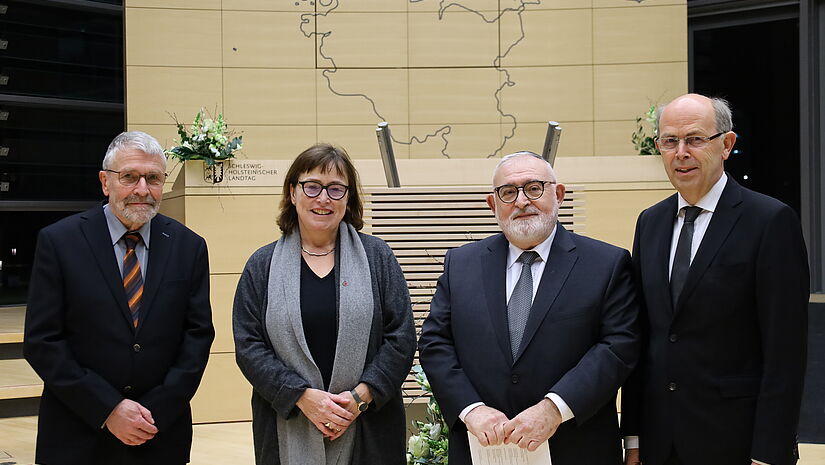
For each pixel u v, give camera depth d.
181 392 3.08
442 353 2.97
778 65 8.73
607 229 5.86
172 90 8.52
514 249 3.04
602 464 2.86
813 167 8.44
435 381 2.93
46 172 9.41
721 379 2.77
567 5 8.73
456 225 4.62
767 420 2.66
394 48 8.74
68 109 9.47
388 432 3.05
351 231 3.21
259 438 3.06
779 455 2.64
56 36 9.38
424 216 4.62
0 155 9.14
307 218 3.10
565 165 5.89
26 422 5.67
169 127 8.51
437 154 8.77
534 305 2.91
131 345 3.06
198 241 3.30
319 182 3.10
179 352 3.17
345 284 3.06
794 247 2.75
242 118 8.62
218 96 8.59
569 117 8.74
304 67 8.68
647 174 5.86
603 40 8.71
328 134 8.71
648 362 2.89
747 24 8.84
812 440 4.90
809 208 8.42
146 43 8.48
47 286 3.05
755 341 2.78
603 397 2.77
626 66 8.70
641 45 8.70
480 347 2.91
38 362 2.98
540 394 2.84
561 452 2.82
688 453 2.78
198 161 5.76
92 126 9.66
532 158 3.02
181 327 3.20
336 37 8.72
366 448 3.01
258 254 3.20
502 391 2.85
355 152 8.72
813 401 5.44
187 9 8.55
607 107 8.70
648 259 2.95
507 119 8.77
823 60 8.45
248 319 3.08
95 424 2.95
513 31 8.77
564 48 8.74
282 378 2.94
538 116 8.77
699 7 9.00
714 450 2.76
